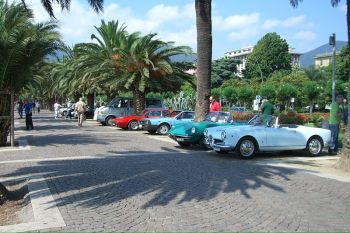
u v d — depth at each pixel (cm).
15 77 1769
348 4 1202
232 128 1397
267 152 1555
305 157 1441
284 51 10350
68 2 1377
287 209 732
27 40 1719
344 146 1162
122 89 3209
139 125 2695
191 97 4691
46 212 709
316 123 2692
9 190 927
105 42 3309
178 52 3012
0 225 669
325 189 899
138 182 958
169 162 1272
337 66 7469
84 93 4253
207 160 1327
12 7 1739
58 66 4997
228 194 841
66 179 995
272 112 1569
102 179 992
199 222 655
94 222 655
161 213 705
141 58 2911
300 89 6153
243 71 10650
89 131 2577
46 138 2083
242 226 635
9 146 1738
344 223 653
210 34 1914
